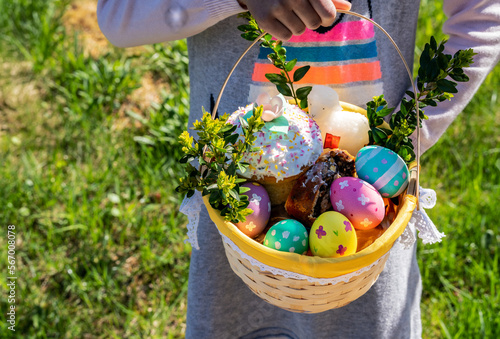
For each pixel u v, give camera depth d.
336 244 0.61
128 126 1.63
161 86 1.78
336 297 0.64
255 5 0.62
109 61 1.83
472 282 1.20
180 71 1.77
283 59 0.67
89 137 1.57
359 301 0.84
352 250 0.62
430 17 1.92
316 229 0.62
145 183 1.42
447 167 1.48
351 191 0.63
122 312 1.19
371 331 0.85
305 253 0.63
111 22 0.73
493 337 1.06
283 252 0.58
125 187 1.45
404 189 0.65
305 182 0.65
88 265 1.26
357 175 0.67
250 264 0.62
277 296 0.64
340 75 0.74
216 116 0.79
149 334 1.15
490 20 0.73
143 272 1.26
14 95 1.72
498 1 0.74
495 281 1.15
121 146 1.55
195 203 0.71
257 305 0.93
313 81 0.74
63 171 1.49
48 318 1.17
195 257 0.86
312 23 0.61
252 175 0.65
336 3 0.64
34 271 1.25
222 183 0.59
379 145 0.67
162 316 1.18
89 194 1.43
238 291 0.90
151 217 1.38
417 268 0.90
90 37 1.94
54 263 1.26
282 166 0.64
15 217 1.36
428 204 0.69
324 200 0.65
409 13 0.77
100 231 1.30
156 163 1.48
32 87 1.75
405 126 0.64
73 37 1.92
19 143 1.57
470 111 1.60
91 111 1.62
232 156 0.61
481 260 1.23
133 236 1.33
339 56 0.73
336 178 0.65
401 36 0.77
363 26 0.73
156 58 1.81
